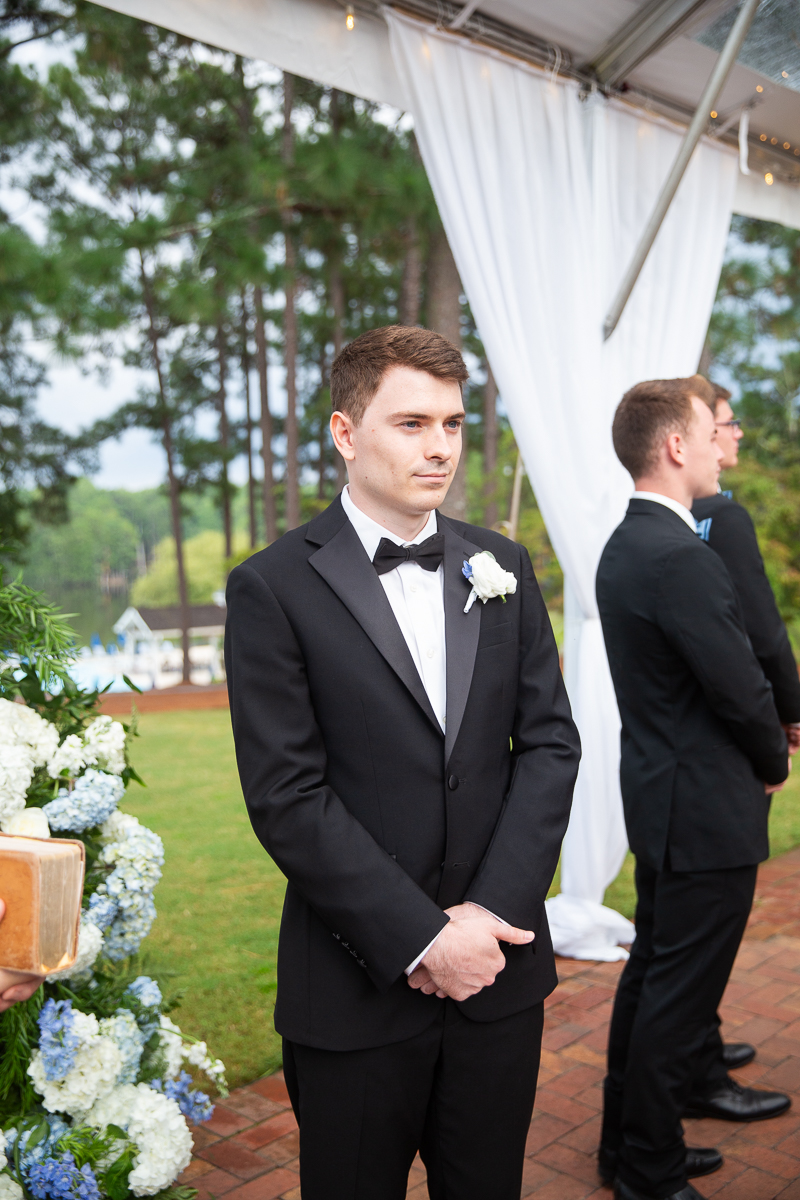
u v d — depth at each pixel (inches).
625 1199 86.0
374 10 121.6
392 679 60.3
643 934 94.2
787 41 132.3
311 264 822.5
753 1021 122.3
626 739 93.9
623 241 152.6
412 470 58.9
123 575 3393.2
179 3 107.6
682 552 85.5
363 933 56.2
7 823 70.2
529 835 60.8
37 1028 69.8
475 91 129.6
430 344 59.0
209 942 152.2
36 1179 63.6
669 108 152.9
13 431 918.4
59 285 528.1
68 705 80.9
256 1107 105.2
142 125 812.6
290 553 62.9
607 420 148.1
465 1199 61.8
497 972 57.4
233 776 285.0
